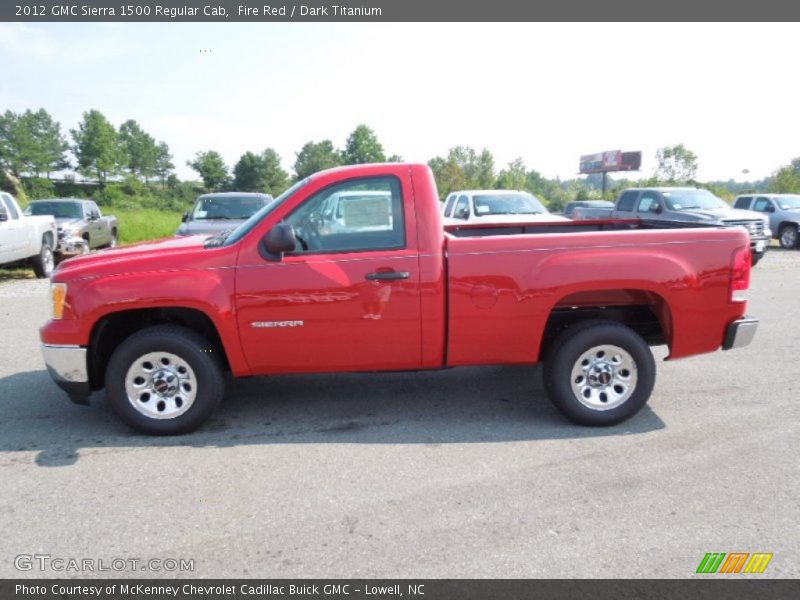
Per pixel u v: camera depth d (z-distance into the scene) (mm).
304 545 3143
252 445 4398
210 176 82000
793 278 12398
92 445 4422
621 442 4383
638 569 2914
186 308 4656
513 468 3982
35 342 7465
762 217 14234
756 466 3961
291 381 5906
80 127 79875
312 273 4379
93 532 3285
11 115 80688
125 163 81438
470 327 4500
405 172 4504
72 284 4410
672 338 4613
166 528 3316
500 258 4441
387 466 4039
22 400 5395
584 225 6375
